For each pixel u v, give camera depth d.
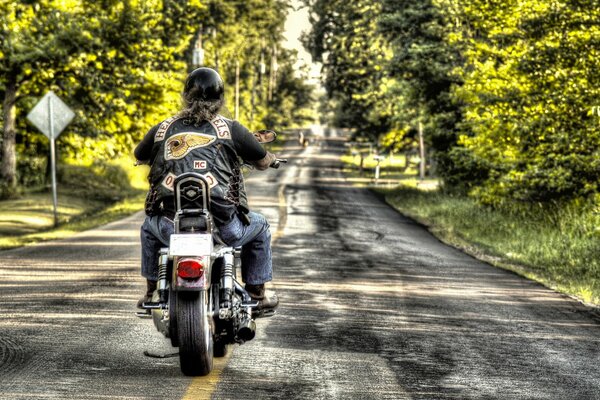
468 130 109.88
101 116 108.31
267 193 126.19
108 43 98.94
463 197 114.31
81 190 119.62
